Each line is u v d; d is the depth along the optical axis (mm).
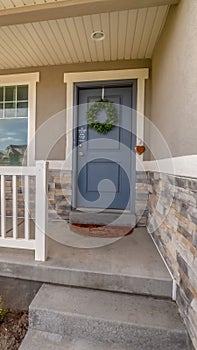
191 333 1464
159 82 2777
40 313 1758
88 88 3705
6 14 2217
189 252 1540
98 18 2445
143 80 3449
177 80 1939
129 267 2074
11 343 1741
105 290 1979
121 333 1631
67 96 3646
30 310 1773
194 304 1430
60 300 1853
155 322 1618
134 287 1930
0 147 3904
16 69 3773
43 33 2742
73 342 1665
